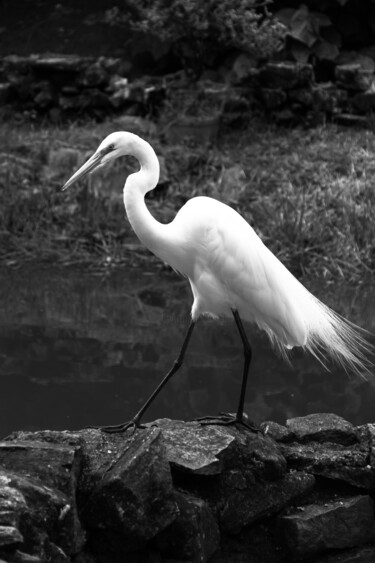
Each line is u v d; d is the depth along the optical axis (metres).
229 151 17.03
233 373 10.12
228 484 6.40
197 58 18.31
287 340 7.08
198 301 7.23
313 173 16.22
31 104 18.64
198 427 6.66
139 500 5.80
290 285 6.98
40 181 16.16
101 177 16.09
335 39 18.78
